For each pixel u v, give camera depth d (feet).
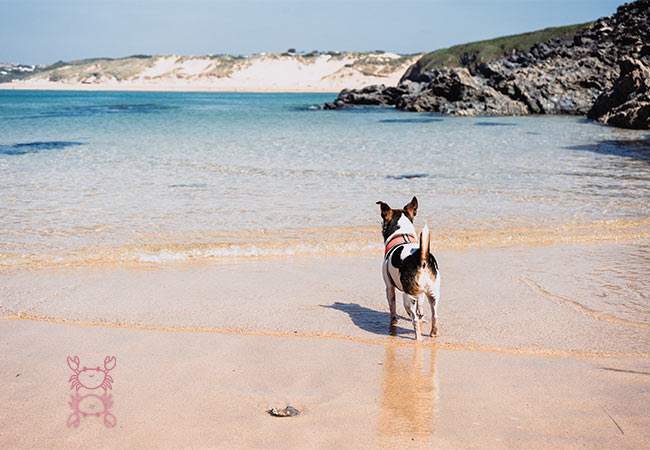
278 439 11.02
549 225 32.01
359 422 11.75
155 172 52.24
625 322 18.29
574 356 15.71
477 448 10.72
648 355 15.71
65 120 136.36
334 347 16.42
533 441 10.99
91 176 49.75
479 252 27.12
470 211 35.78
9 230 30.86
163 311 19.44
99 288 21.99
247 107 220.64
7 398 12.83
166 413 12.11
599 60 170.50
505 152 66.95
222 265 25.35
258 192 42.47
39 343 16.47
